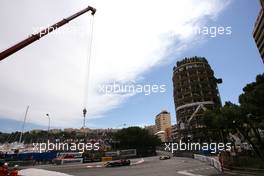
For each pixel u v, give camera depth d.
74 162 53.12
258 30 35.81
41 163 54.59
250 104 22.81
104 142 110.00
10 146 79.00
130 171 28.80
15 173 10.27
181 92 83.88
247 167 21.55
